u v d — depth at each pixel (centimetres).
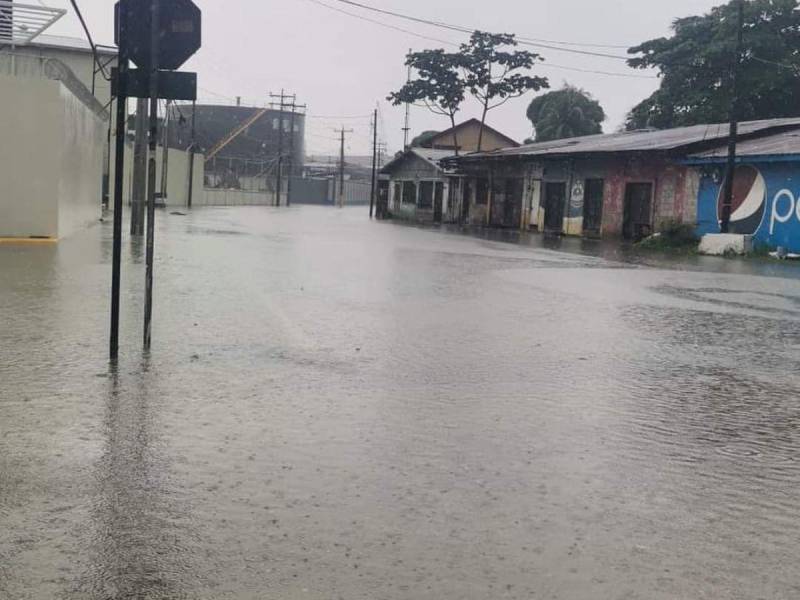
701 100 4228
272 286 1193
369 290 1211
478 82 5144
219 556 330
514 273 1596
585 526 372
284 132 10206
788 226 2441
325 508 383
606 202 3372
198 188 6400
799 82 4153
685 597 308
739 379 703
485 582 315
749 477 448
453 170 4694
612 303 1186
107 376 612
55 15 1847
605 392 635
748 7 4084
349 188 11162
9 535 344
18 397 548
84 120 2239
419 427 520
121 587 304
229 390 590
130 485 403
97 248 1633
